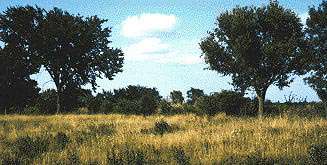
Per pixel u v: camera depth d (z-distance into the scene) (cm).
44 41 4447
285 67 3272
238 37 3262
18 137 1518
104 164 1024
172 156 1076
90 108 4275
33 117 3030
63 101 4625
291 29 3331
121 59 4891
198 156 1058
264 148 1106
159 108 3634
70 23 4600
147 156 1088
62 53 4550
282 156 1007
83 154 1123
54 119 2802
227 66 3372
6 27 4556
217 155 1046
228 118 2264
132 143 1302
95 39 4741
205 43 3431
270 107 3028
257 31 3347
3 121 2497
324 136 1246
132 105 3709
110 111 3991
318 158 936
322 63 3212
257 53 3259
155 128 1688
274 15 3288
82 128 1888
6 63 4469
